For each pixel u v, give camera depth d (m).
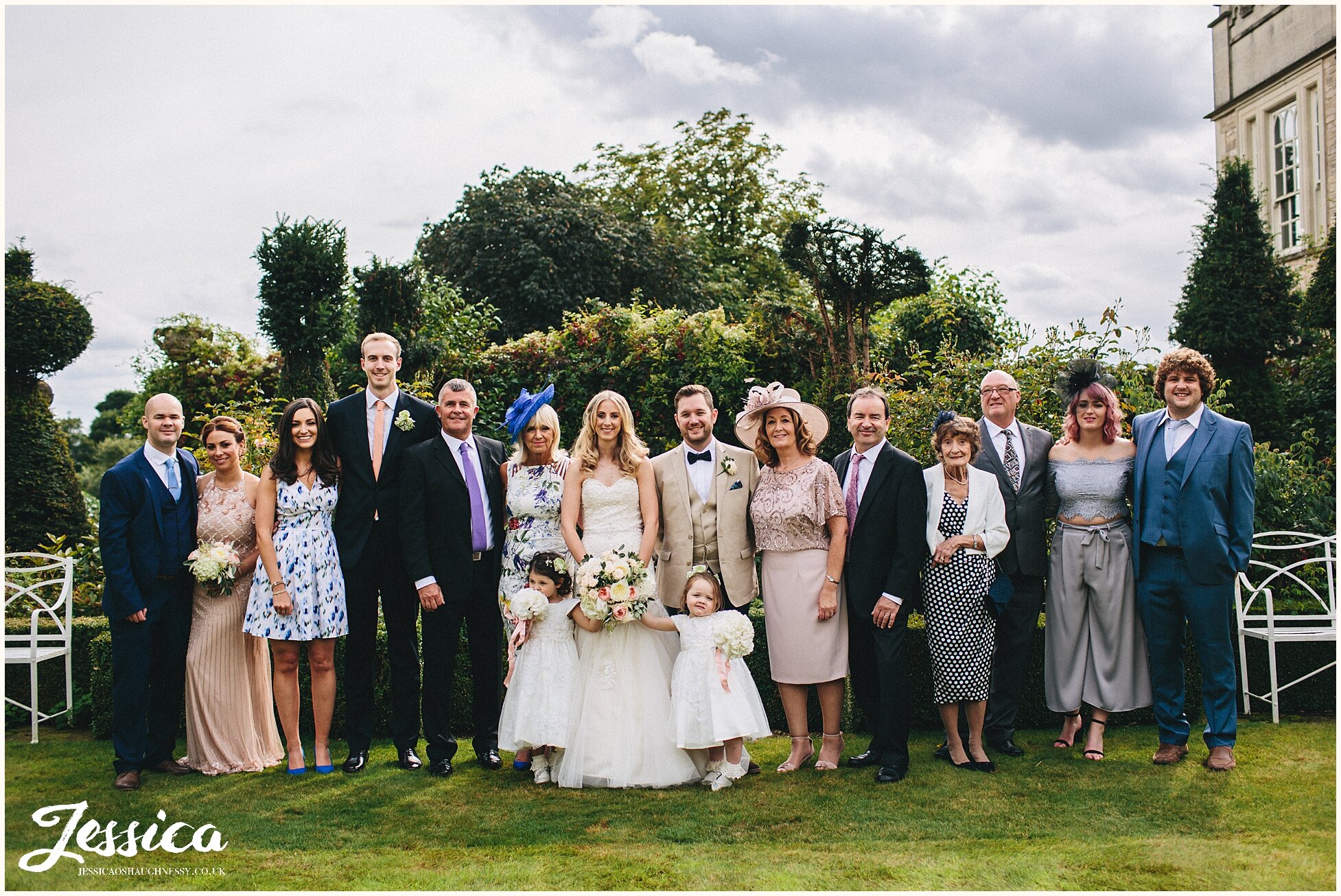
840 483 4.18
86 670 5.02
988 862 3.00
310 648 4.04
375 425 4.15
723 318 8.46
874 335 8.25
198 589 4.09
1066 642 4.16
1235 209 8.23
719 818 3.44
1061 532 4.20
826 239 7.46
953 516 3.96
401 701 4.16
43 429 7.93
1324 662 4.81
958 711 4.33
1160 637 4.01
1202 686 4.38
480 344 9.06
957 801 3.57
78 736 4.75
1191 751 4.17
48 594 6.25
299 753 4.03
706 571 3.93
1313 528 5.49
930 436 5.73
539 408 4.09
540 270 16.11
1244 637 4.82
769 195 20.92
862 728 4.68
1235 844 3.12
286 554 3.94
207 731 4.05
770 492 4.04
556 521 4.10
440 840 3.26
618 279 17.27
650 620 3.91
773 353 7.99
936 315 8.02
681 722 3.76
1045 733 4.56
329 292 7.26
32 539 7.71
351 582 4.03
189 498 4.09
